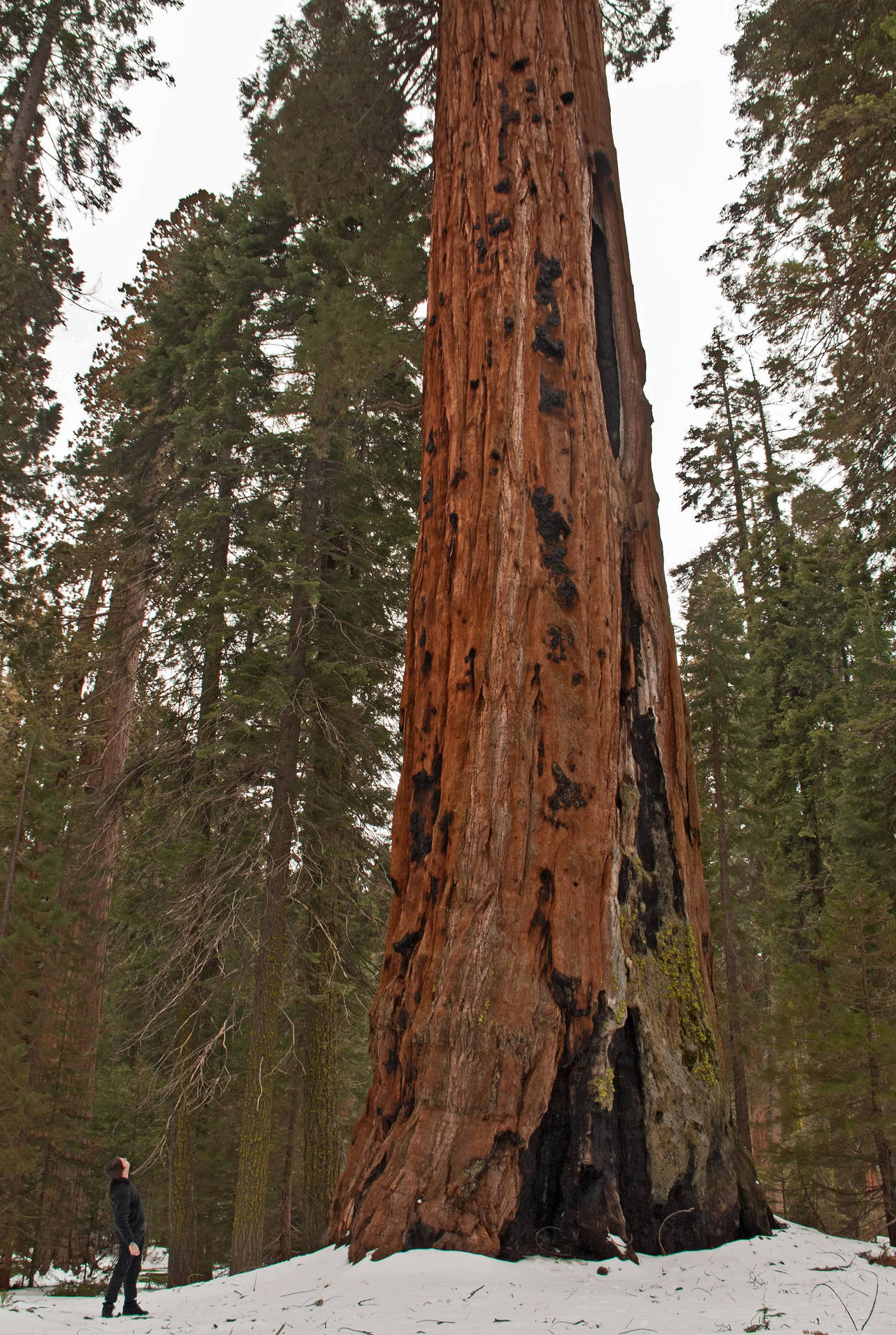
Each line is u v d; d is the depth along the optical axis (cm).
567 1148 548
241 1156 1118
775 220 1300
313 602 1245
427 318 798
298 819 1244
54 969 1655
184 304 1606
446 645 683
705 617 1675
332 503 1419
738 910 1934
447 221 798
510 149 771
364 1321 416
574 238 754
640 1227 544
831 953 1089
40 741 1627
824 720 1848
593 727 635
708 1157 578
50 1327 556
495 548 670
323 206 1284
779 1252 546
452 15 863
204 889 1155
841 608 1933
